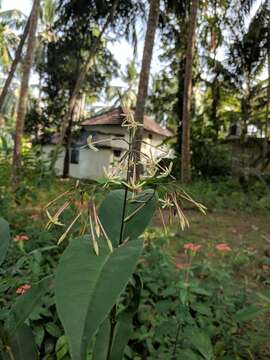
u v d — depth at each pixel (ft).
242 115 53.72
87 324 2.56
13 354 3.82
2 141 21.01
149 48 31.91
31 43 35.27
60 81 57.16
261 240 19.01
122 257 2.92
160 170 3.67
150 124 72.13
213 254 14.21
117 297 2.63
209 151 45.19
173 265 10.84
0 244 3.75
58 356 5.98
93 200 3.27
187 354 5.93
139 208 3.67
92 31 50.49
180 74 50.49
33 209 15.66
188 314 7.06
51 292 6.79
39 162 18.80
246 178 38.32
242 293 8.39
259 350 7.59
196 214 24.29
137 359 6.64
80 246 3.07
